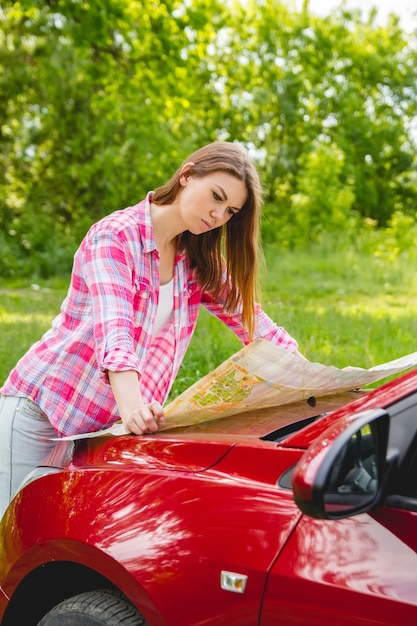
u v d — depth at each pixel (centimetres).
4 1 1627
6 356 757
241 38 2736
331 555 177
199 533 196
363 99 3148
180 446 221
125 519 211
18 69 1989
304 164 2611
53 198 2148
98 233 272
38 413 284
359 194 3053
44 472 249
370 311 1068
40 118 2056
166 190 281
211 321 909
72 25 1546
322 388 257
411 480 182
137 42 1753
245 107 2725
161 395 293
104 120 1959
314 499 163
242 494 197
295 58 2862
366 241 2000
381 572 170
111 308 261
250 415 248
